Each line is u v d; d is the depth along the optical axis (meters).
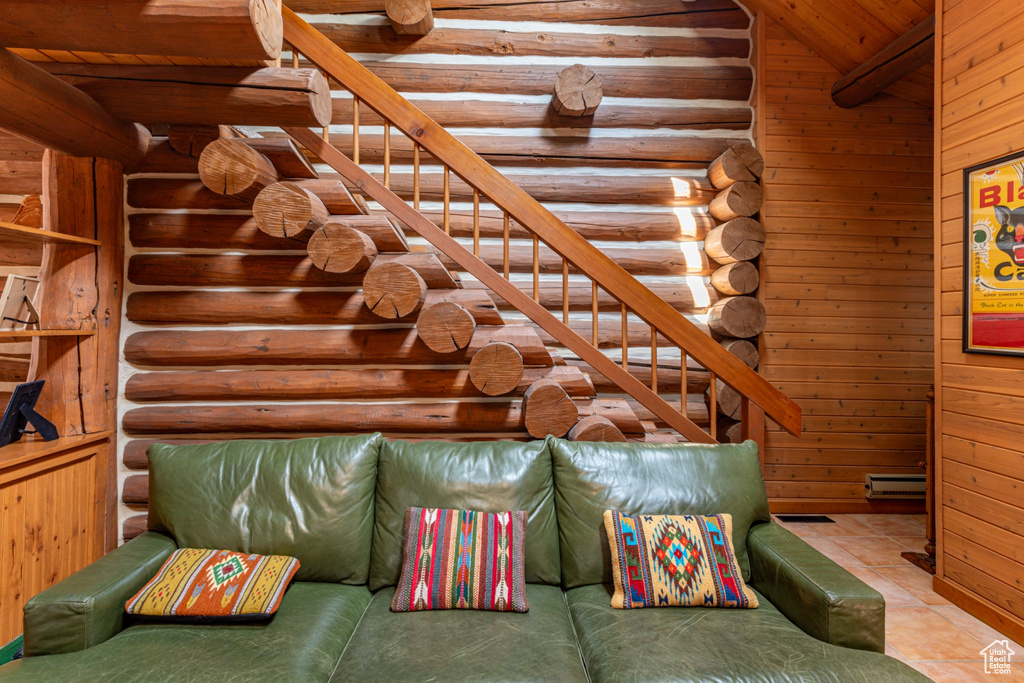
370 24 3.98
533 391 2.84
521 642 1.70
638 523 2.04
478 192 2.95
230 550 2.06
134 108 2.73
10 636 2.42
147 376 3.35
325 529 2.11
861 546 3.50
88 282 3.12
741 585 1.93
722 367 2.97
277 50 2.45
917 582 2.99
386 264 2.80
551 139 4.00
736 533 2.15
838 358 4.13
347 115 3.90
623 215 4.01
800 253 4.11
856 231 4.12
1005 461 2.49
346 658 1.63
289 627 1.75
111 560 1.89
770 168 4.07
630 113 4.04
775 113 4.07
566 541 2.15
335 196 2.99
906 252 4.15
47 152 3.11
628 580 1.93
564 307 2.96
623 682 1.49
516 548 2.00
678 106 4.11
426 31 3.94
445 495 2.15
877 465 4.14
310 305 3.30
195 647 1.62
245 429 3.35
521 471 2.21
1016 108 2.41
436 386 3.26
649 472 2.22
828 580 1.76
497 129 4.02
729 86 4.10
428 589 1.91
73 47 2.30
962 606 2.69
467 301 3.09
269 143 2.95
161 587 1.80
